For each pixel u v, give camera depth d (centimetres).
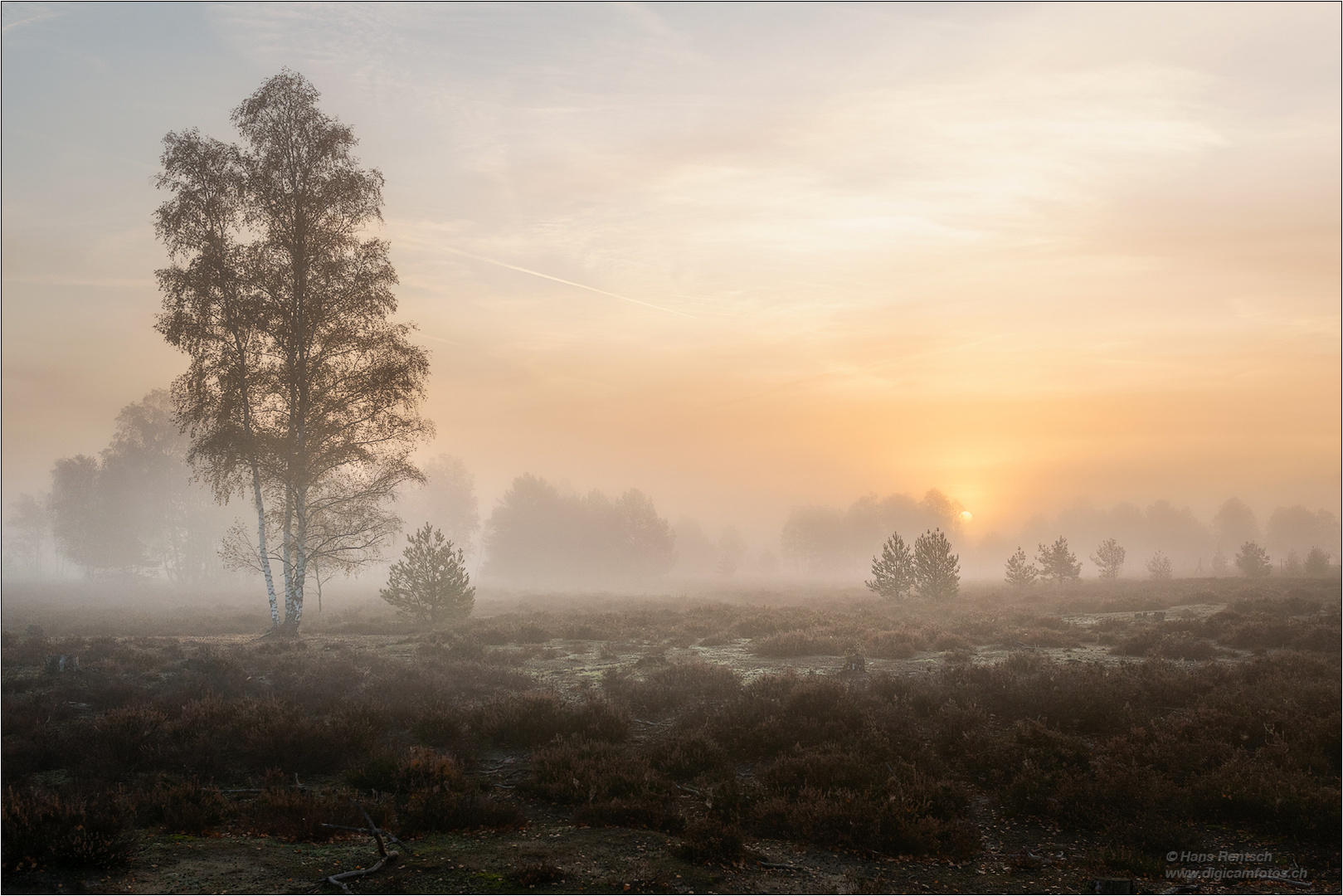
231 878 611
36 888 574
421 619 2566
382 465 2600
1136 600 2928
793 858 690
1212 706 1074
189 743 971
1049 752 897
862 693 1204
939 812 782
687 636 2153
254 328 2323
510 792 882
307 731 970
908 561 3169
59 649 1691
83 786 815
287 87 2441
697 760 941
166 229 2306
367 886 599
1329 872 652
